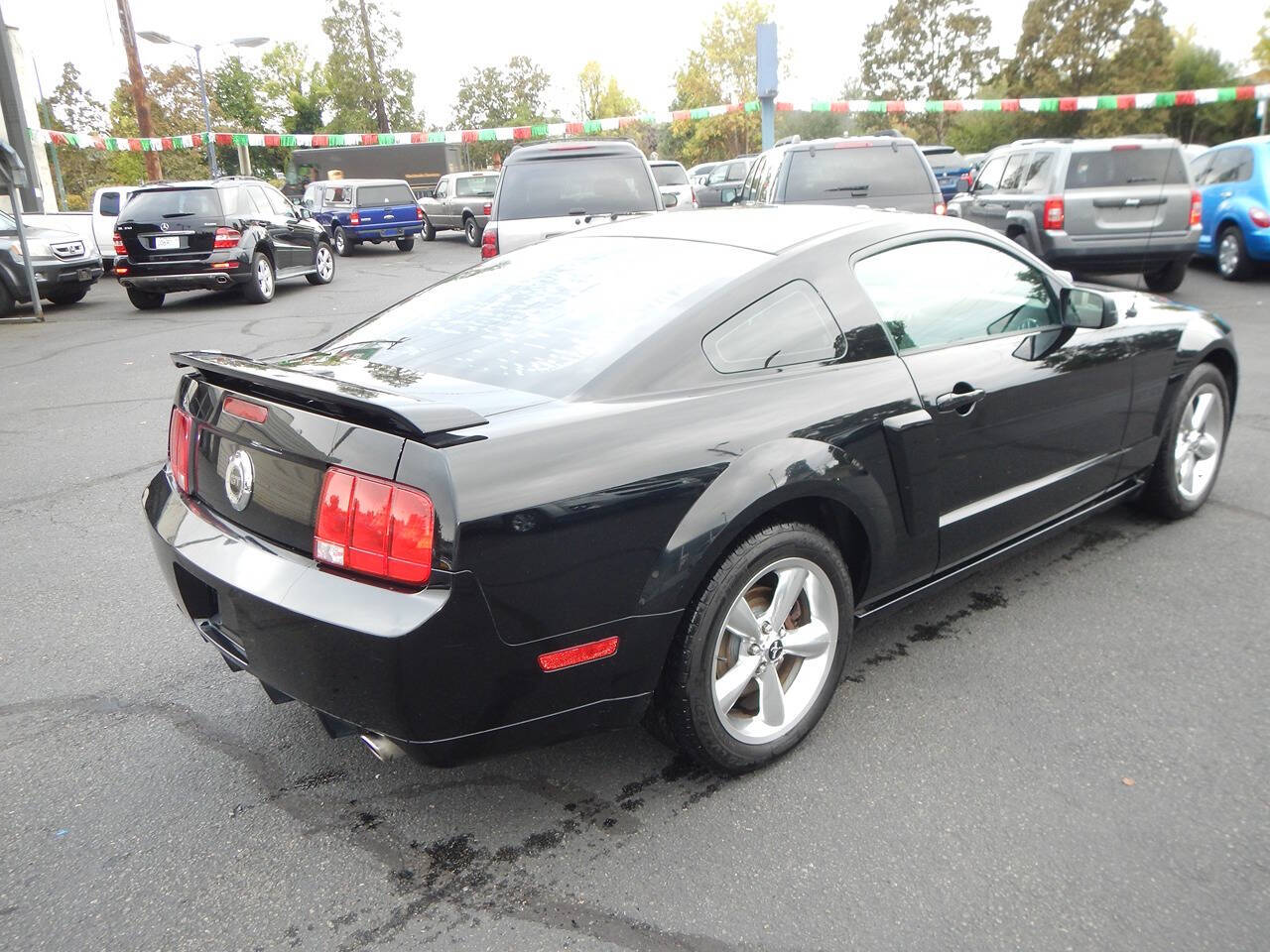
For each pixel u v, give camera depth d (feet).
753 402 8.76
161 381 28.43
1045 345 11.63
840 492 9.11
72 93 151.64
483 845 8.25
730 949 7.04
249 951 7.12
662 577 7.93
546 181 31.42
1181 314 14.44
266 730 10.08
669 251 10.37
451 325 9.87
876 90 200.13
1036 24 161.99
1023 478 11.64
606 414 7.97
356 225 76.48
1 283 42.73
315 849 8.23
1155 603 12.46
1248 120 147.54
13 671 11.33
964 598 12.81
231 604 7.89
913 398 9.93
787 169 31.40
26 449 21.02
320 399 7.23
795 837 8.25
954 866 7.85
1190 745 9.44
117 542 15.48
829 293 9.77
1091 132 155.74
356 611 7.11
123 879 7.89
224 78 194.80
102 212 66.54
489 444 7.28
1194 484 15.02
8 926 7.36
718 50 190.80
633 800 8.81
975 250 11.60
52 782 9.19
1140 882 7.63
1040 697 10.37
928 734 9.73
